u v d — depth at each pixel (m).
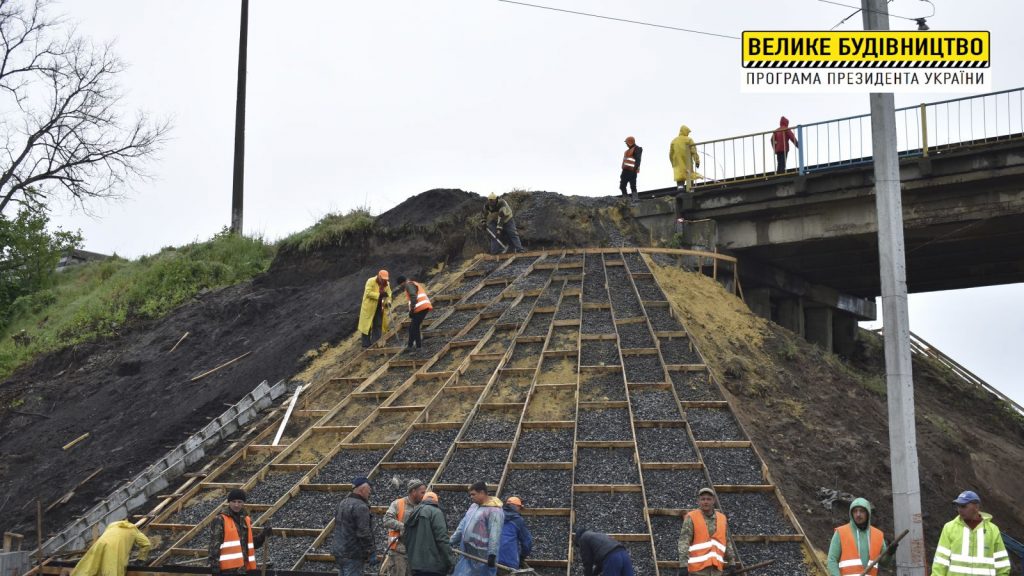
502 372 14.40
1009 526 13.55
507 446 12.17
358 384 15.39
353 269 21.41
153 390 17.67
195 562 10.73
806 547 9.80
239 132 29.14
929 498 12.52
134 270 26.06
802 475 11.70
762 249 20.12
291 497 11.89
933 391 22.06
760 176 19.55
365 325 16.72
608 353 14.65
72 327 22.11
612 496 10.82
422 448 12.59
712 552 8.03
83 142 26.91
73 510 13.48
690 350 14.59
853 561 8.00
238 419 15.05
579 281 18.05
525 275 18.80
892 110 9.41
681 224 20.28
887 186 9.27
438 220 21.11
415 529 8.42
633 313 16.16
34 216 26.81
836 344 25.50
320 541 10.60
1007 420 21.59
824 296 24.09
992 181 16.97
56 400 18.53
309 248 22.11
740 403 13.38
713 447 11.85
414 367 15.52
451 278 19.73
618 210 21.06
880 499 11.68
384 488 11.73
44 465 15.47
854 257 21.02
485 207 20.48
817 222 19.06
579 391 13.48
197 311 21.38
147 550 10.11
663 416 12.59
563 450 11.94
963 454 14.82
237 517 8.98
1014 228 18.12
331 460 12.77
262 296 20.75
